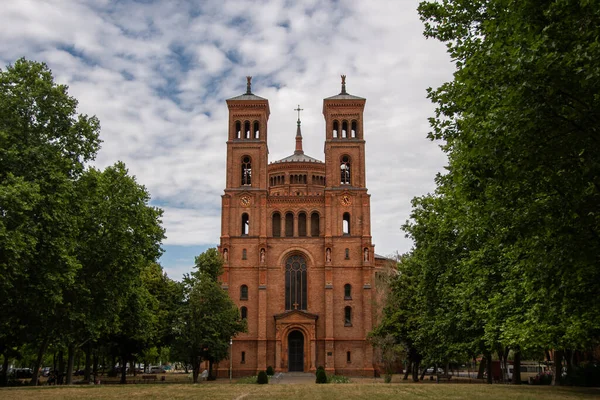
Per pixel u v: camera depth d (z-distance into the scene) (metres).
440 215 43.66
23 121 38.53
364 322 84.38
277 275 87.31
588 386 42.94
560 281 23.00
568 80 18.30
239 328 73.44
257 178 90.25
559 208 21.30
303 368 83.44
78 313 43.41
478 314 38.12
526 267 23.56
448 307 45.25
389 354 65.19
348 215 90.19
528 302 32.25
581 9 17.80
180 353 65.75
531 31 19.00
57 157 38.81
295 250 88.19
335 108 93.50
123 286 47.50
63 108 40.69
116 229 46.34
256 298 85.81
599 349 58.97
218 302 68.31
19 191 32.34
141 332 60.47
